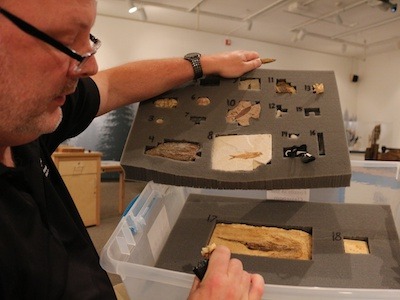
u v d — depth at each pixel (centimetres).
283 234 63
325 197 76
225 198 73
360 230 62
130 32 413
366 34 439
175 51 438
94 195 260
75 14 35
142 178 62
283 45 504
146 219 63
